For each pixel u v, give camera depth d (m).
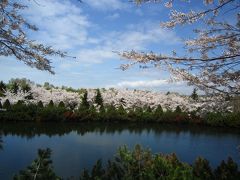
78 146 16.09
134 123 32.03
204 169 4.64
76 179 9.33
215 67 5.33
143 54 5.27
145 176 4.18
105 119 31.62
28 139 17.52
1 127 22.52
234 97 5.50
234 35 5.63
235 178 4.60
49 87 42.56
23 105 27.89
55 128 24.02
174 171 4.11
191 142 19.56
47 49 6.53
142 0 5.19
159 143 18.91
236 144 18.94
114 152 14.81
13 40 6.16
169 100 40.59
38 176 3.65
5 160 11.89
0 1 5.96
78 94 39.31
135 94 42.16
